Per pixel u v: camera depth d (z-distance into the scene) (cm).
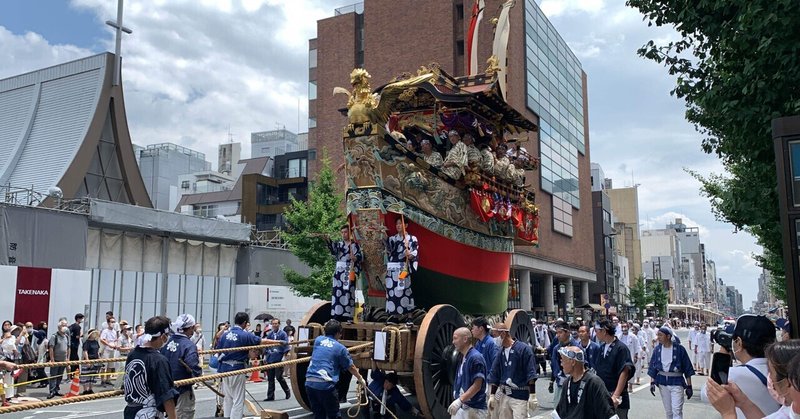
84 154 2995
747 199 1093
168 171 6750
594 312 5453
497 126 1422
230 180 7425
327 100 5319
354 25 5362
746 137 919
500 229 1377
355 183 1055
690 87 999
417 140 1289
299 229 2702
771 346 362
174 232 2531
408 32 4806
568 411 598
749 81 869
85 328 2055
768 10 779
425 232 1117
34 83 3581
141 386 612
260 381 1970
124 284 2405
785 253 585
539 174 4888
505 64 1432
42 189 3006
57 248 2058
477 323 918
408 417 1154
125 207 2328
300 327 1129
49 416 1323
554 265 5191
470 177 1211
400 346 988
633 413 1330
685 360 972
